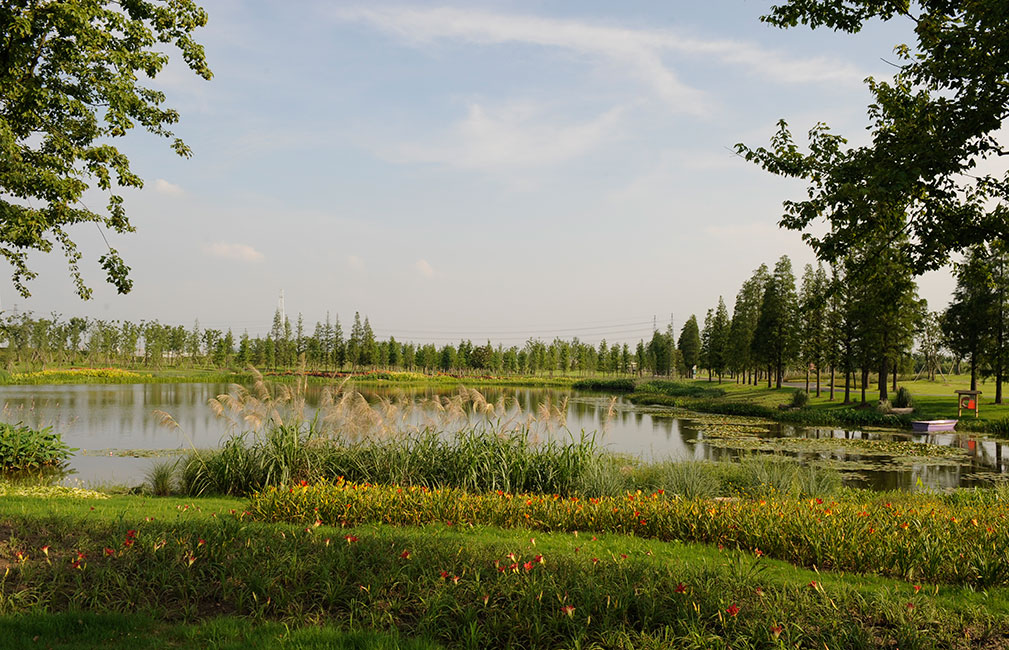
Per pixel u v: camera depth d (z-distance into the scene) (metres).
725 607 4.52
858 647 4.12
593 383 66.31
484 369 84.19
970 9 5.75
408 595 4.91
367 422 11.52
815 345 40.12
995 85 5.85
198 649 4.02
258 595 4.95
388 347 82.81
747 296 51.72
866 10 6.62
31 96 10.27
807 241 7.15
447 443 11.55
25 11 9.93
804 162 7.02
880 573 5.91
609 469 11.34
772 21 6.98
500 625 4.38
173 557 5.54
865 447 21.42
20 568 5.25
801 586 5.16
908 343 33.06
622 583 4.99
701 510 7.53
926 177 6.13
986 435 25.42
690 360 76.19
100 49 11.22
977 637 4.38
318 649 4.02
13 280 14.54
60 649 3.97
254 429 11.41
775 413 32.75
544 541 6.82
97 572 5.17
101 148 11.94
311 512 7.73
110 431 22.03
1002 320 30.77
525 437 11.62
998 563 5.63
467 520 7.83
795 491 10.96
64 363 70.06
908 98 7.15
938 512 7.93
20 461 14.77
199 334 80.50
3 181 10.33
